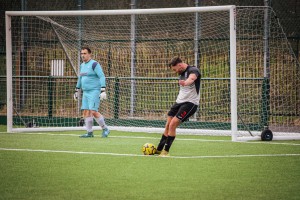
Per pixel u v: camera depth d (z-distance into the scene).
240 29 47.03
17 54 54.78
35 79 53.84
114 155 31.31
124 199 20.80
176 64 31.36
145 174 25.59
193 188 22.70
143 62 49.88
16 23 56.47
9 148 34.25
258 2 49.31
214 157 30.75
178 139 40.69
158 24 50.56
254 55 46.22
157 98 48.69
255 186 23.11
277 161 29.42
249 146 35.97
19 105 53.06
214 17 48.38
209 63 48.06
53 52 53.38
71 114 52.06
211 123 46.69
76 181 23.97
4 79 56.16
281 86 47.25
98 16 52.47
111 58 50.97
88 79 40.53
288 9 48.72
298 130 46.44
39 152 32.41
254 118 45.06
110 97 50.53
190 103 30.88
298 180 24.38
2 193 21.70
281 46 47.16
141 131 46.53
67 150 33.44
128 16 51.59
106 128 41.59
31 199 20.78
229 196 21.31
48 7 56.00
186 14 49.66
